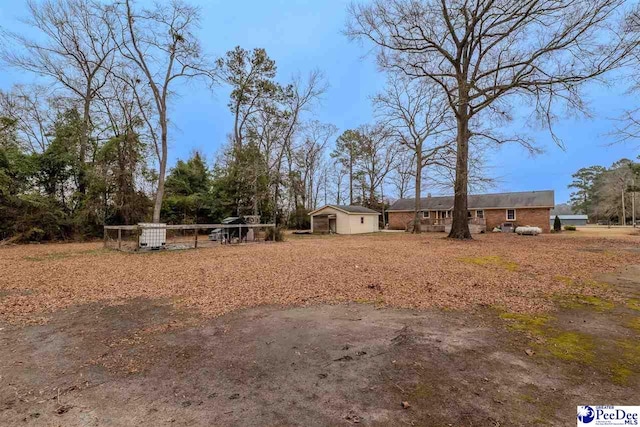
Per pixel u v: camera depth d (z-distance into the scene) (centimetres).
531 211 2647
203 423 211
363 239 1883
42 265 878
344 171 3953
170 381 267
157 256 1081
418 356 309
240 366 293
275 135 2558
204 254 1134
